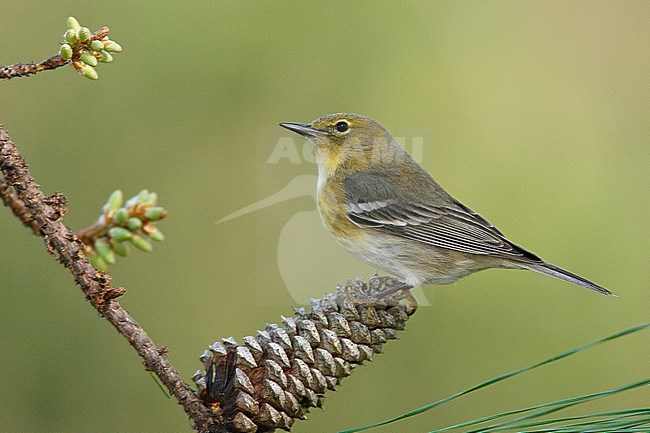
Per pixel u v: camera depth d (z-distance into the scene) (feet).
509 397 39.83
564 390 40.09
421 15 45.88
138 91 41.11
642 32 49.32
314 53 43.68
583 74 47.11
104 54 15.07
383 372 39.96
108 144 40.70
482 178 44.34
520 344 40.47
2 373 36.91
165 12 41.83
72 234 15.47
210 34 42.24
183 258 40.34
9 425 36.78
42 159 39.70
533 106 45.85
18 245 37.40
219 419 15.87
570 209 43.78
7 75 14.82
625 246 42.86
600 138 45.42
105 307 15.52
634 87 46.98
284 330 16.76
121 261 39.73
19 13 40.50
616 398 39.75
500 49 46.65
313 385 16.44
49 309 37.55
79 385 37.50
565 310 40.93
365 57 44.55
